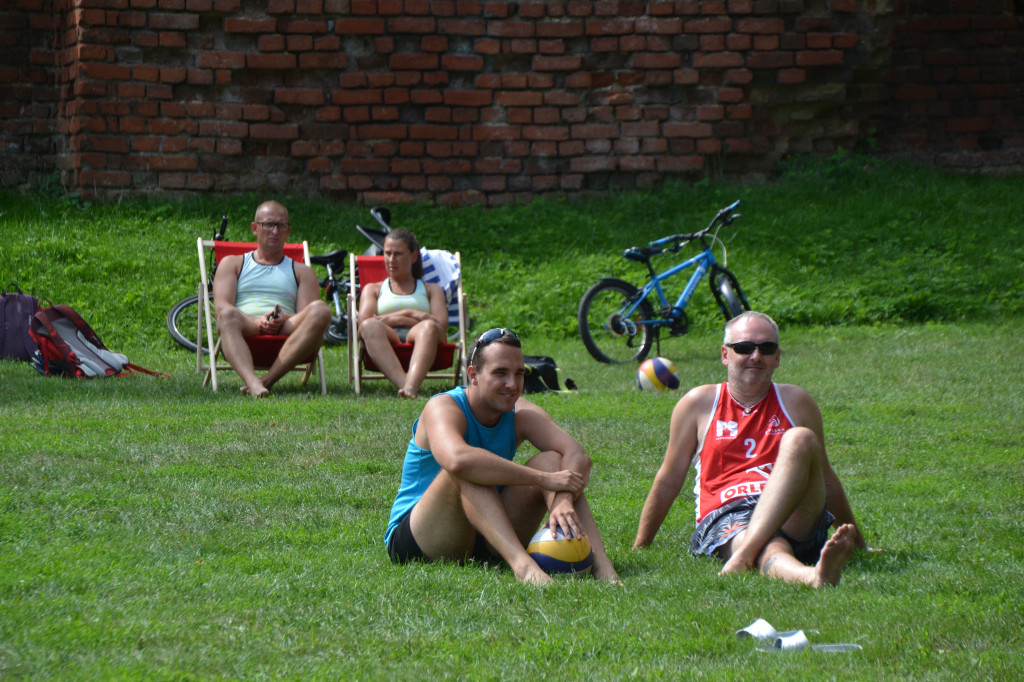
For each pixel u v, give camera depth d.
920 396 25.83
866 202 46.06
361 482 16.83
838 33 47.34
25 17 44.81
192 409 22.98
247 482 16.67
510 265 41.66
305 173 45.81
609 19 46.62
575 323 38.06
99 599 10.20
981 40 50.97
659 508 13.17
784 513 11.66
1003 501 15.84
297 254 28.64
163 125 44.12
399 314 26.97
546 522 11.88
